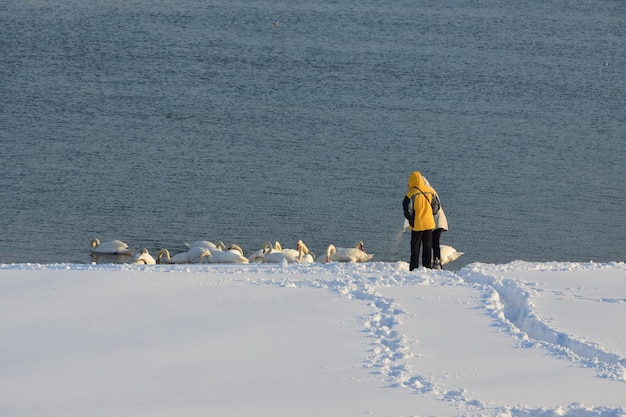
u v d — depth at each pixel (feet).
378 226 233.96
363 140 321.93
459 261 213.05
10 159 278.67
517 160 306.76
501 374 67.92
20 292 93.45
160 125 329.31
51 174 266.16
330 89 400.67
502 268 112.37
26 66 409.28
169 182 264.72
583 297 94.43
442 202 258.98
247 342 77.05
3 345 75.92
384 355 73.00
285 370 68.90
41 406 60.44
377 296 94.02
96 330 80.79
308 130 331.77
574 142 333.62
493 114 371.35
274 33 530.68
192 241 219.61
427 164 296.71
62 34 483.92
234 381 66.13
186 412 58.95
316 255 214.48
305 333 80.02
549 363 70.95
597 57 500.74
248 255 212.23
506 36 556.51
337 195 258.98
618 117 375.45
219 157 293.02
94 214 234.79
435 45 518.78
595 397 61.87
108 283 98.48
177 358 72.43
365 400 61.21
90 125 324.39
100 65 422.82
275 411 59.11
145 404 60.85
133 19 542.57
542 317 85.66
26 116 330.75
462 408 59.16
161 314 86.38
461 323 83.87
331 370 68.74
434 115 364.38
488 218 245.86
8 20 509.76
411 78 430.61
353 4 653.30
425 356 73.00
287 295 94.27
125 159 285.64
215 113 349.61
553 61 485.97
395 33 551.18
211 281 101.09
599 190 276.00
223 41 498.69
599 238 233.35
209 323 83.20
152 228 226.79
